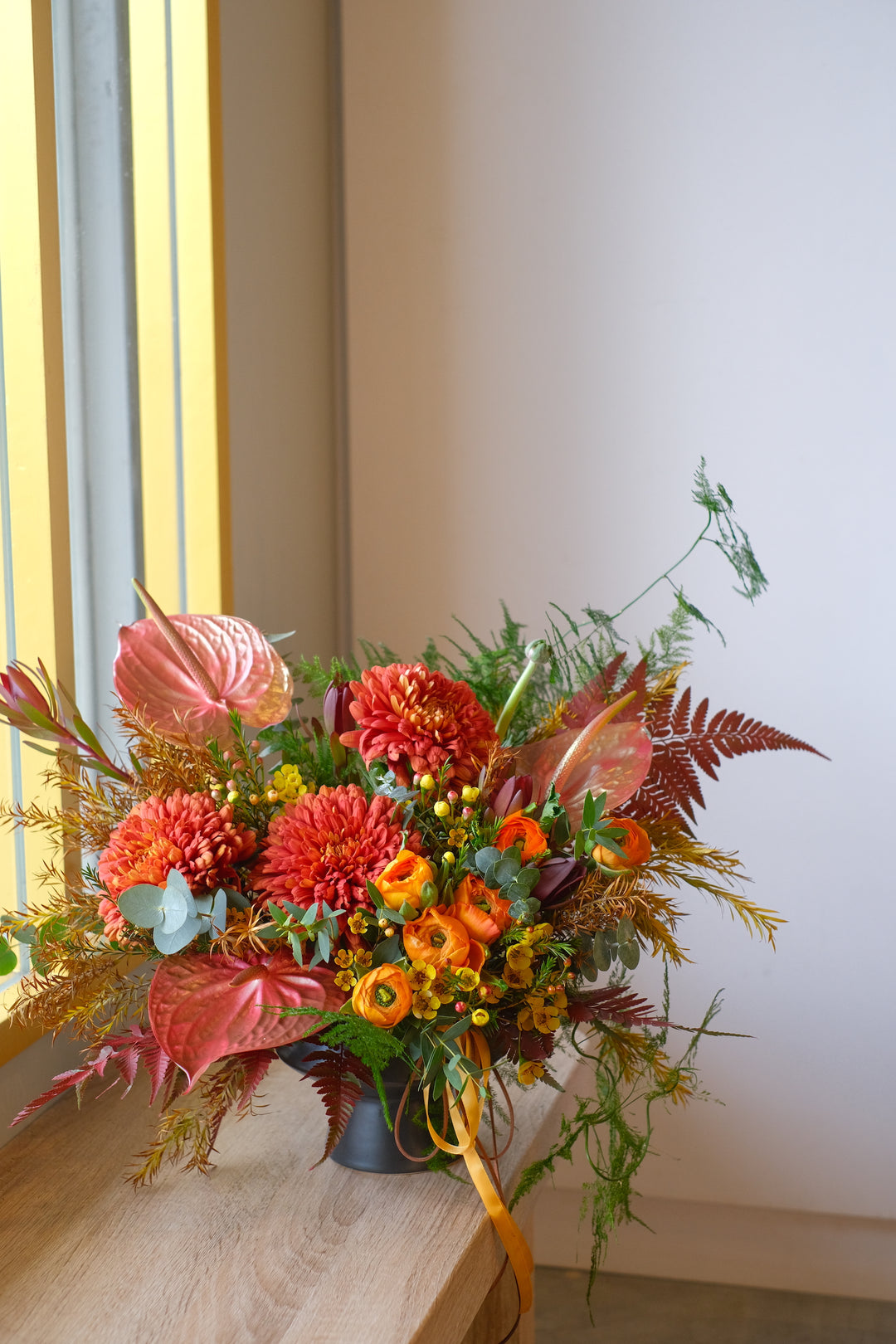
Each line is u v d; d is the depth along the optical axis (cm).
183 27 111
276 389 141
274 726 83
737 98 152
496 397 162
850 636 159
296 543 150
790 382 156
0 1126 86
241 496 128
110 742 101
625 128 155
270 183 137
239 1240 75
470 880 66
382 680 71
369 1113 81
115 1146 87
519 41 155
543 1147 88
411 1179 82
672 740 83
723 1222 179
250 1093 65
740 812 165
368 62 158
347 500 169
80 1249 74
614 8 153
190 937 64
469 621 166
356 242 162
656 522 161
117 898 65
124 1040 70
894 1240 174
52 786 91
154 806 67
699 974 168
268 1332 65
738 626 161
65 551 91
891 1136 167
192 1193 81
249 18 129
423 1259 73
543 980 66
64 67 105
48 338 88
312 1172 83
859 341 153
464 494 165
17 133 86
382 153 160
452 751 68
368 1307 68
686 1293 178
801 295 154
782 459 157
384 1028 64
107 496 111
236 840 66
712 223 155
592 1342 165
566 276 159
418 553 167
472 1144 70
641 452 160
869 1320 171
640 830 68
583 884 67
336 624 170
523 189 158
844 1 148
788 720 162
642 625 163
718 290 156
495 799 71
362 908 64
